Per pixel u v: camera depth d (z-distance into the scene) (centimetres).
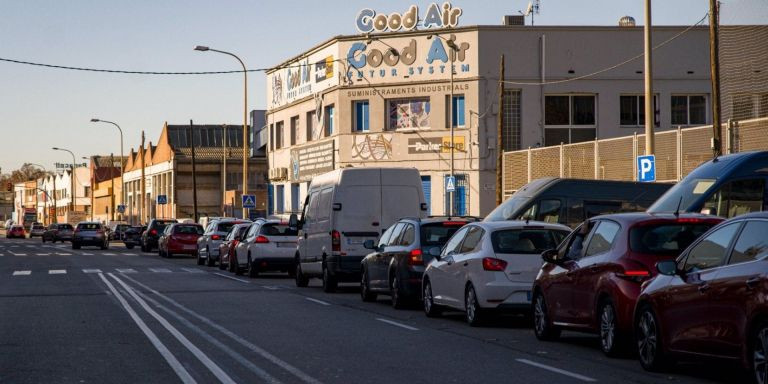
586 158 3984
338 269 2795
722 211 2141
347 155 6494
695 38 6103
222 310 2286
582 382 1210
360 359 1432
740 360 1077
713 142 2897
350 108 6500
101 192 15912
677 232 1406
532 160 4475
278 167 7819
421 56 6231
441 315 2136
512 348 1567
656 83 6066
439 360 1420
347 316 2139
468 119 6062
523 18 6500
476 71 6031
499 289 1823
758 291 1039
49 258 5834
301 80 7231
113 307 2375
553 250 1631
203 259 4925
